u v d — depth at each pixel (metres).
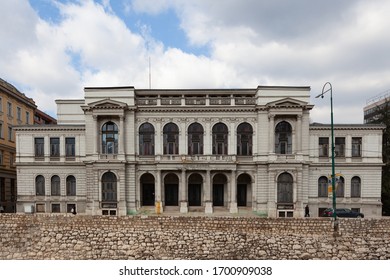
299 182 42.81
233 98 45.31
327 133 44.78
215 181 47.44
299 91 44.00
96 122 43.88
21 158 46.12
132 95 44.66
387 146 47.84
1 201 50.50
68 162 45.91
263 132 44.16
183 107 44.72
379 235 27.91
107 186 44.09
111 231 28.94
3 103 52.03
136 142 44.94
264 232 28.56
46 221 29.45
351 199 43.94
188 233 28.70
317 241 27.98
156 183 44.31
